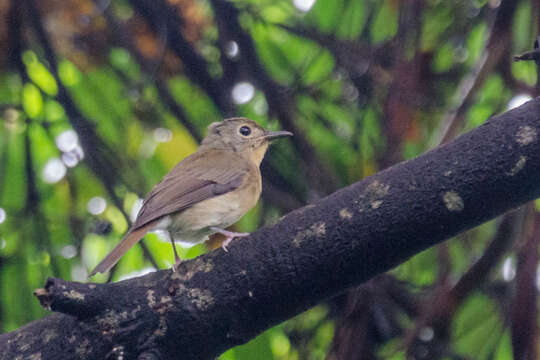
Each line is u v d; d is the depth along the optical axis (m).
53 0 11.80
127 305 6.56
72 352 6.57
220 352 6.83
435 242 6.53
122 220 11.82
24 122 11.74
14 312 11.13
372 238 6.46
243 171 10.46
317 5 12.16
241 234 10.05
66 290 6.33
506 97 11.05
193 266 6.72
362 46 11.95
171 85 12.23
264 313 6.70
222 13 12.08
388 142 10.84
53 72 11.44
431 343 10.17
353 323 10.60
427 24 11.86
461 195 6.37
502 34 10.84
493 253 10.04
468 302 10.48
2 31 11.53
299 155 12.06
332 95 12.19
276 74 12.37
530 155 6.30
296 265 6.56
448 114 11.17
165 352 6.61
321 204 6.69
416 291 11.12
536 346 9.18
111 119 11.98
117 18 12.08
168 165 11.63
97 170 11.53
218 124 11.76
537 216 9.62
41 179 11.76
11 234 11.43
